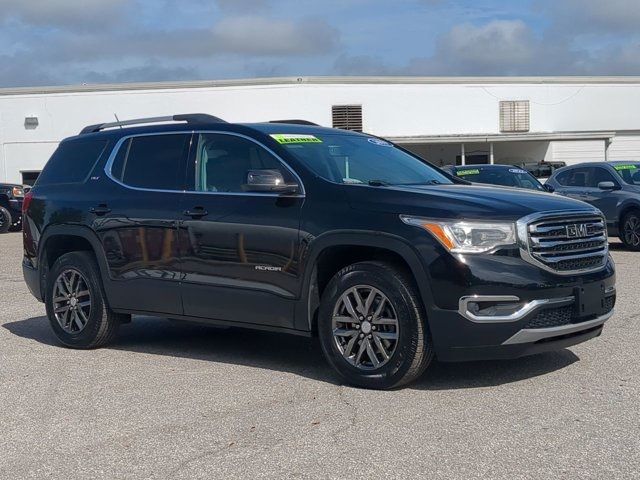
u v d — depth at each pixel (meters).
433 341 5.29
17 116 37.16
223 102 36.28
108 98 36.59
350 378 5.64
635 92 40.69
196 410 5.30
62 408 5.46
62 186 7.50
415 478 4.03
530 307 5.16
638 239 14.19
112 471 4.29
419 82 37.72
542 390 5.49
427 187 5.88
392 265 5.47
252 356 6.86
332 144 6.59
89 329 7.14
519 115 39.03
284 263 5.87
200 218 6.31
